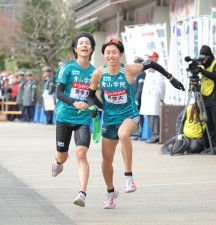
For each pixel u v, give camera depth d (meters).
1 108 46.00
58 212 12.02
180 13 29.53
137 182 15.63
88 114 12.50
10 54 63.69
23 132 32.66
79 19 42.53
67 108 12.55
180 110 24.39
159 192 14.26
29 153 22.38
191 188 14.77
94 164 19.03
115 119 12.18
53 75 39.19
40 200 13.21
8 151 23.09
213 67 20.64
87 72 12.58
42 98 40.44
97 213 12.04
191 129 21.14
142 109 25.42
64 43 55.53
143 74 25.55
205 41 22.83
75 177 16.42
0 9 61.31
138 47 27.38
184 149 21.06
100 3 35.94
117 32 37.84
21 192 14.17
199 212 12.12
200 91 20.89
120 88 12.05
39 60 57.72
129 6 36.72
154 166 18.44
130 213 12.04
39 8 57.00
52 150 23.44
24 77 43.34
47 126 37.75
